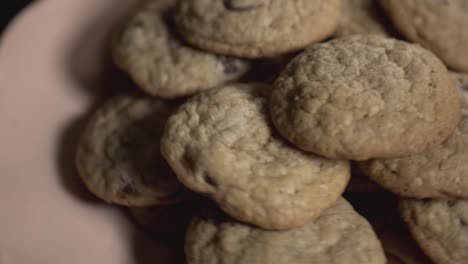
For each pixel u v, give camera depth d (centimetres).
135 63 36
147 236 36
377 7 37
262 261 32
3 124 37
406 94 32
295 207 32
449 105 32
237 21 35
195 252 33
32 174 37
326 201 32
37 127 38
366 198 36
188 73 36
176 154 32
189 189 34
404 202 34
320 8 35
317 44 34
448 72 35
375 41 34
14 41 38
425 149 32
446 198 33
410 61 33
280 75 34
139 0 40
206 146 32
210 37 35
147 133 36
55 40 39
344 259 32
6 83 38
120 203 36
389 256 35
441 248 33
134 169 36
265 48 35
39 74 39
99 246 36
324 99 32
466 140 33
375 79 32
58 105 39
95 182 36
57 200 37
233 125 33
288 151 33
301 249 32
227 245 32
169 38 37
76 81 39
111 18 40
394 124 31
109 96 39
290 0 35
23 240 36
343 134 31
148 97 37
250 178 32
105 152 36
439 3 36
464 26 36
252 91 34
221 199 32
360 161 33
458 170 32
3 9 46
